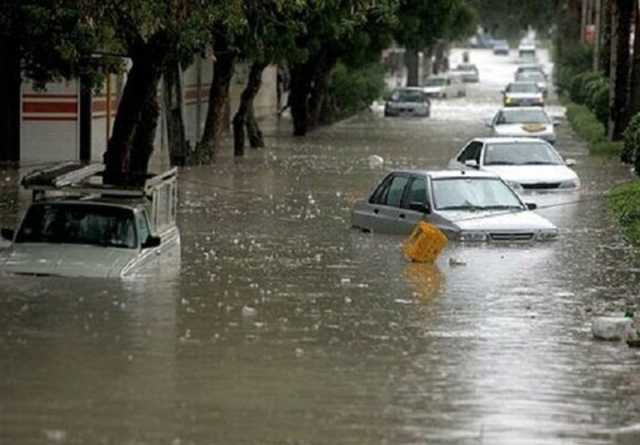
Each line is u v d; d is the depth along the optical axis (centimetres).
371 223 5619
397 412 2731
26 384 2881
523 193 7156
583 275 4559
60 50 5284
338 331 3538
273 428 2592
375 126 13950
